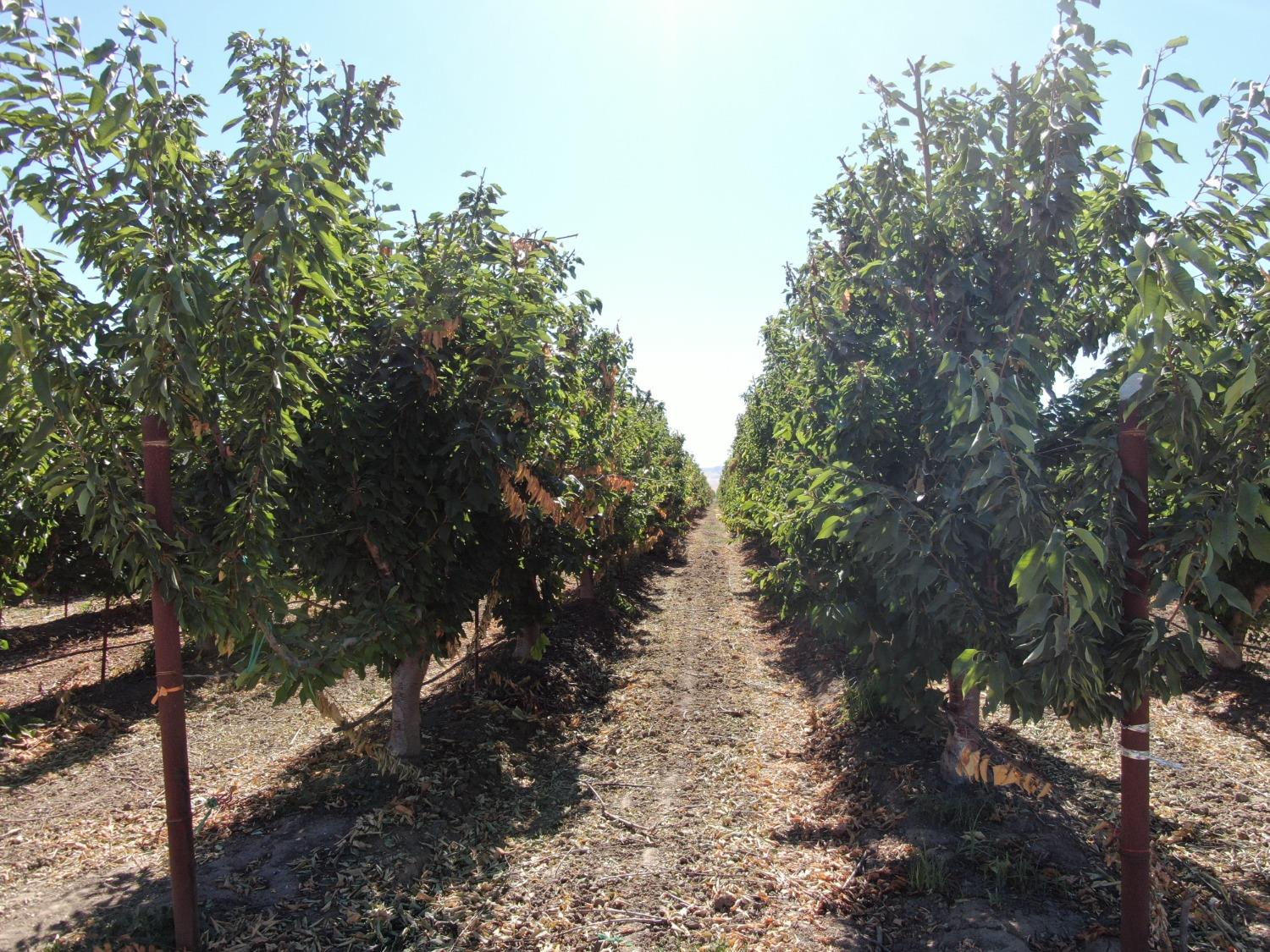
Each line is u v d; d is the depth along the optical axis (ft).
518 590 24.50
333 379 15.17
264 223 10.11
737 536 73.56
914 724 17.37
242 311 10.98
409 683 19.97
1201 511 9.17
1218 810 16.10
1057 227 12.25
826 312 16.80
